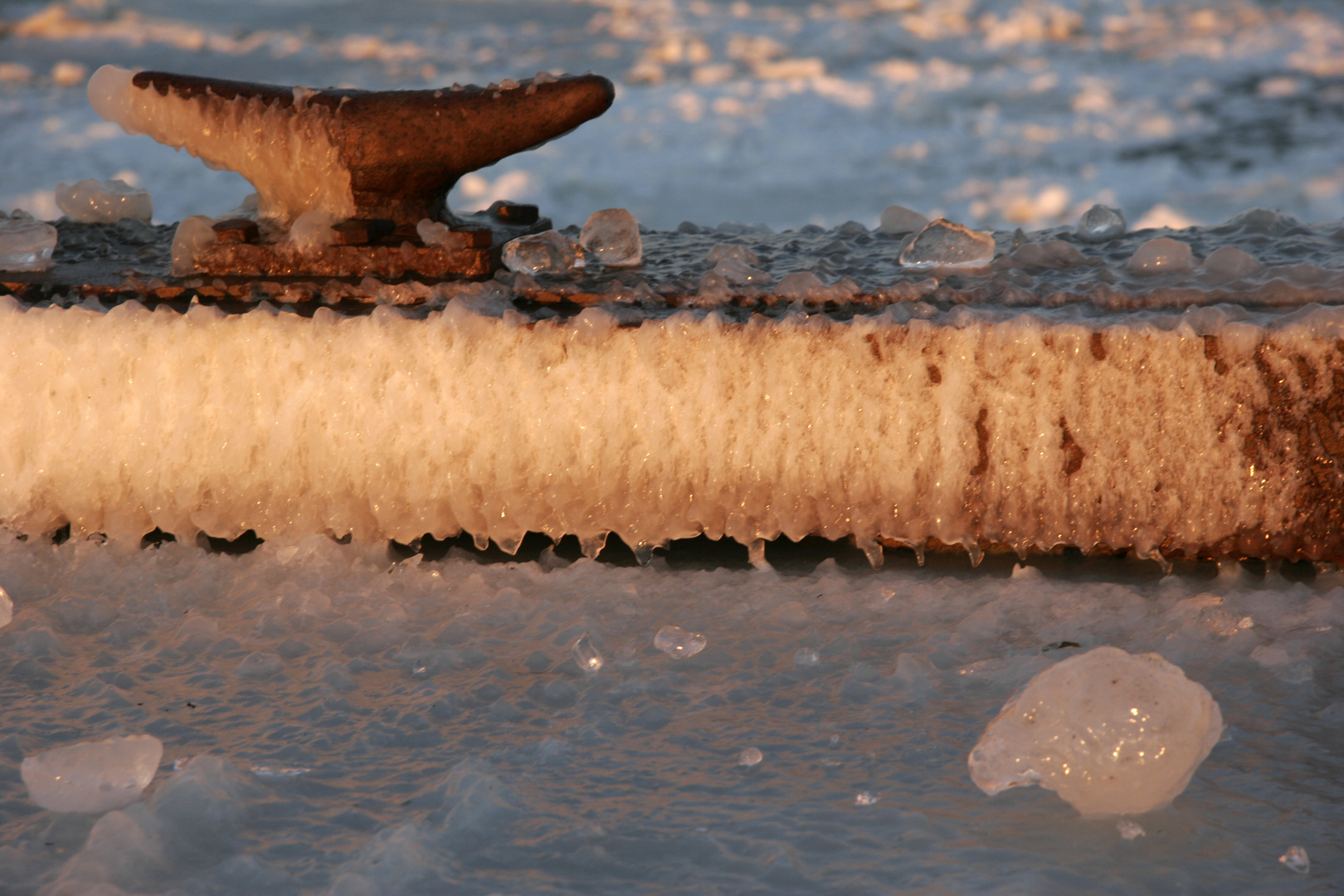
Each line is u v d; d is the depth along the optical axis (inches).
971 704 196.2
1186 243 302.2
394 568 253.3
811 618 231.3
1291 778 171.8
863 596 239.1
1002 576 251.9
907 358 243.4
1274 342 235.1
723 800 169.8
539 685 205.2
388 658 216.8
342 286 271.4
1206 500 243.1
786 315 246.2
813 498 251.8
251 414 259.3
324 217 283.4
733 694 201.8
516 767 178.9
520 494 256.8
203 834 159.8
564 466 254.5
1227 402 238.7
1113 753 158.4
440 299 266.1
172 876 150.6
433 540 276.8
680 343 246.8
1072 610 229.0
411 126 273.7
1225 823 161.2
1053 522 247.8
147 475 264.5
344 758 182.1
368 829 162.1
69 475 266.5
